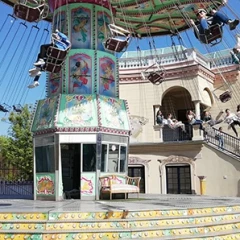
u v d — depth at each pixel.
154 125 26.16
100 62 15.67
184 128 24.75
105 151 14.69
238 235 9.86
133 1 16.83
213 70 27.69
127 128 15.41
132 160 25.64
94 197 14.32
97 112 14.59
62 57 12.47
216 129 24.03
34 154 15.34
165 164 24.91
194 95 25.86
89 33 15.83
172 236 9.00
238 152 23.02
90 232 8.64
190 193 23.86
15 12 12.48
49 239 8.52
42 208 10.31
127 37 13.00
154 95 26.95
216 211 10.73
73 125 14.34
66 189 15.84
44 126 14.88
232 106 26.64
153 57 27.30
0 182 20.66
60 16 16.11
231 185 22.59
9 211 9.29
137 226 9.09
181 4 16.97
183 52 25.47
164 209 9.74
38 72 12.45
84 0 15.87
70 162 15.98
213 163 23.44
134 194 19.50
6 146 36.06
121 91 27.48
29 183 20.58
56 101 14.77
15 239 8.59
